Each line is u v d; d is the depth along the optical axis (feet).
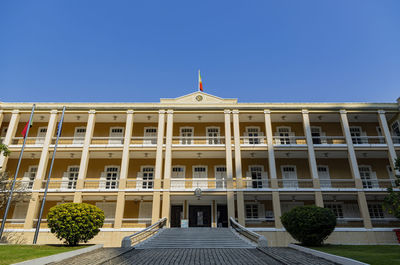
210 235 56.18
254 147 72.54
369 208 75.15
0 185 60.80
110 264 33.17
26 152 73.26
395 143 78.02
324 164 79.05
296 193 68.28
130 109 75.92
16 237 63.67
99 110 75.97
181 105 76.13
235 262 33.83
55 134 76.69
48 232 64.49
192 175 77.51
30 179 77.00
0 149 58.59
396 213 46.80
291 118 80.59
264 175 77.51
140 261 34.91
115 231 65.00
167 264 32.73
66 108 75.77
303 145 72.43
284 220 52.54
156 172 69.72
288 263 32.53
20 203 73.67
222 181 76.18
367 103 76.07
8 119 80.69
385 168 78.13
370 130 82.79
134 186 76.43
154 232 58.44
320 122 83.66
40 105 76.07
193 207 76.74
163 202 67.26
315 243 50.16
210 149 72.64
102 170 78.13
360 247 51.55
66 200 73.36
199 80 88.02
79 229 49.03
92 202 74.95
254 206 75.61
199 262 33.91
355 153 75.72
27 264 30.63
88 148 72.18
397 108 75.87
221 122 83.51
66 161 78.74
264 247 47.34
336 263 32.71
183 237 54.75
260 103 76.28
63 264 32.71
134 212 74.23
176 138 80.79
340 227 66.08
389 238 64.18
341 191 68.33
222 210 76.43
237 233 58.08
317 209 50.31
